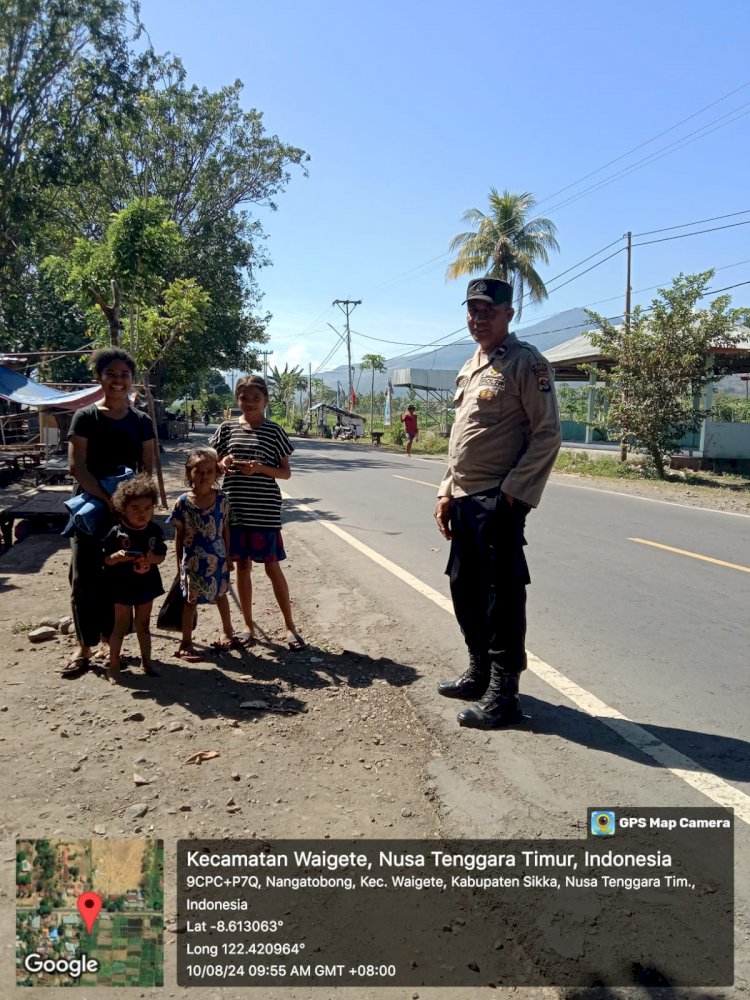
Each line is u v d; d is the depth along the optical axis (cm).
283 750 352
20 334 2878
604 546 845
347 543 852
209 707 395
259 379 473
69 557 743
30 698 402
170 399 4050
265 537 479
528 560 770
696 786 321
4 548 841
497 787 319
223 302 3391
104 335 1506
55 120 2264
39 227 2438
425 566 732
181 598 459
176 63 3125
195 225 3334
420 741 364
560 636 523
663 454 1816
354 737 366
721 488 1548
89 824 291
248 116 3300
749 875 263
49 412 1698
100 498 425
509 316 377
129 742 355
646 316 1772
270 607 582
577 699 413
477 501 375
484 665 406
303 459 2289
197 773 329
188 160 3284
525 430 372
